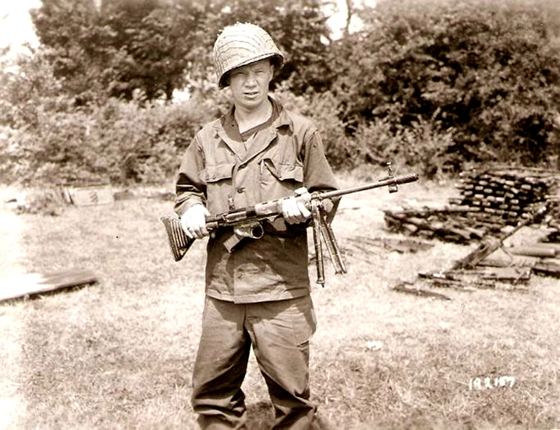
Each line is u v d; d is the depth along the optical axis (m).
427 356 4.26
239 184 2.54
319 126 16.03
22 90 11.88
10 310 5.27
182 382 3.86
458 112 16.55
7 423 3.30
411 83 16.88
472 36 15.95
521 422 3.31
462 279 6.27
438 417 3.36
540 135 16.02
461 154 16.30
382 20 16.95
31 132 11.79
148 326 4.94
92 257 7.15
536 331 4.86
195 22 23.67
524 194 9.16
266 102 2.60
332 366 4.06
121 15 22.64
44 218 9.35
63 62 21.02
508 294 5.90
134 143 13.89
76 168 12.43
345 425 3.26
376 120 16.58
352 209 10.69
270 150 2.54
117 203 10.95
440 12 16.20
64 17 21.22
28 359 4.15
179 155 15.02
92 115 13.88
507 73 15.78
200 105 15.99
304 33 21.55
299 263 2.62
